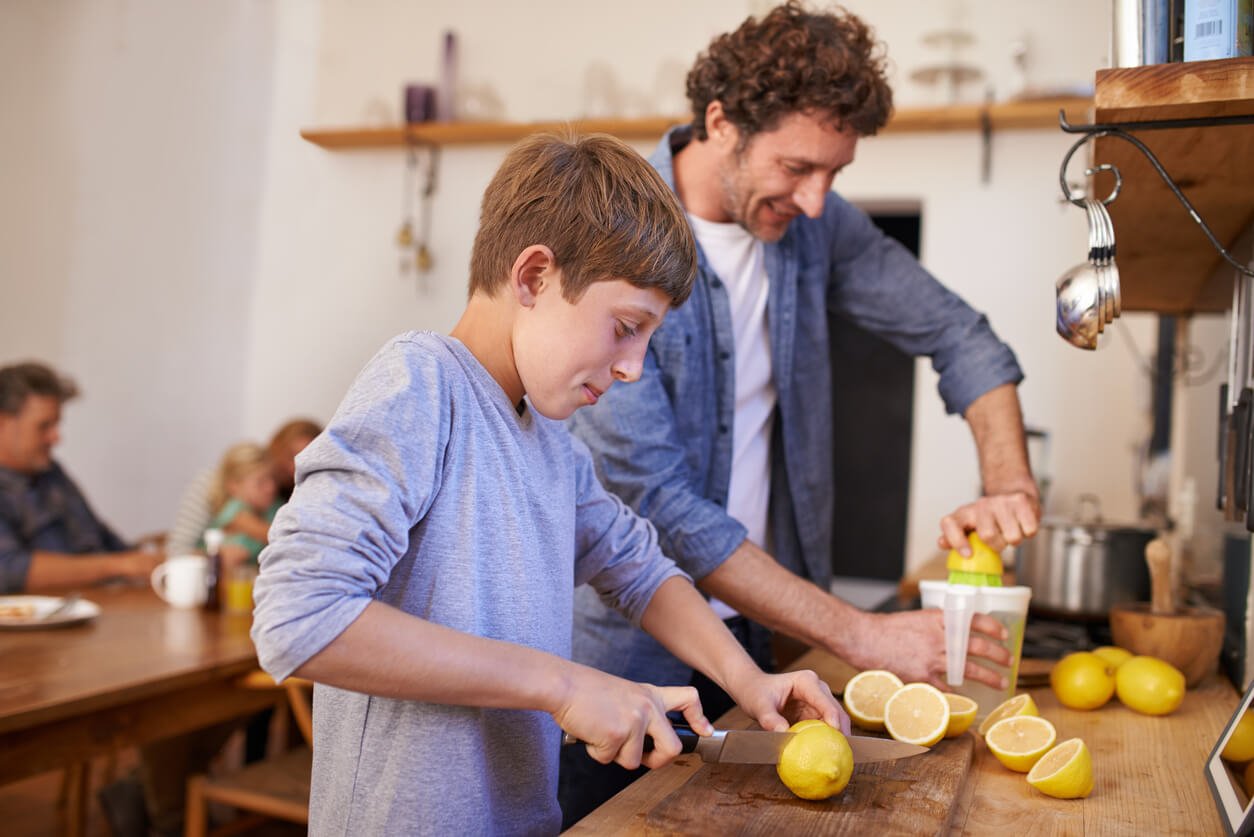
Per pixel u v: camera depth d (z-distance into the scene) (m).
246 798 2.30
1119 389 3.59
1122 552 1.70
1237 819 0.90
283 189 4.60
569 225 0.88
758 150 1.41
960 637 1.23
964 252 3.76
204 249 4.64
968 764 1.08
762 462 1.68
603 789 1.49
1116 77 1.04
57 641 2.29
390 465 0.84
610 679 0.88
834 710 1.05
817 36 1.37
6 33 4.32
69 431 4.35
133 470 4.52
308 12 4.56
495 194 0.94
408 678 0.81
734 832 0.87
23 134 4.29
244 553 2.71
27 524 3.13
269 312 4.62
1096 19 3.65
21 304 4.30
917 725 1.13
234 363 4.66
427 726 0.91
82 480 4.38
